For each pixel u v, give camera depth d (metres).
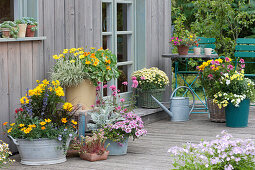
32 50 4.81
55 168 4.10
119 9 6.66
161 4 7.57
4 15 4.66
